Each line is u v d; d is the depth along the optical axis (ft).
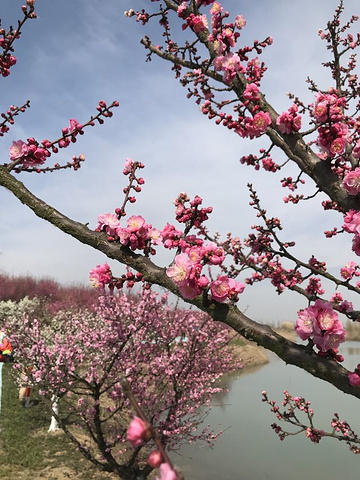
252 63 9.58
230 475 22.52
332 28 13.33
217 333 23.62
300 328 6.22
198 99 11.97
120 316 19.77
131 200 7.47
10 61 8.62
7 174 7.25
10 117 9.40
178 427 20.01
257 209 13.34
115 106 8.77
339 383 5.95
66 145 8.70
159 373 19.99
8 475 18.54
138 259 6.68
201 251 6.21
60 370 18.69
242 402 39.19
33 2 8.10
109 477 19.66
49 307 59.77
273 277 13.02
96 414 18.28
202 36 9.86
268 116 8.41
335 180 8.11
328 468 23.67
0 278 76.89
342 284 10.77
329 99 7.80
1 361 24.70
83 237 6.83
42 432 24.25
